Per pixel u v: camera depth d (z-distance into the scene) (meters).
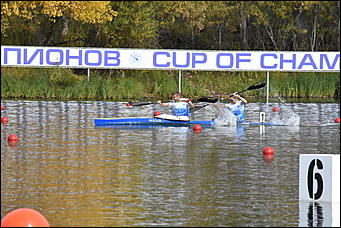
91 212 28.02
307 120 71.62
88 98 100.88
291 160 42.19
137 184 33.69
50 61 99.12
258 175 36.66
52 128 59.34
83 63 99.62
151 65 99.75
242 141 52.09
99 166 38.84
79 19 110.44
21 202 29.53
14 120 65.75
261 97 108.12
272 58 100.06
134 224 26.36
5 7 105.25
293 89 108.25
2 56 98.06
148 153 44.50
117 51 99.38
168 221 26.84
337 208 29.09
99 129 59.78
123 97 102.62
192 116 75.25
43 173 36.31
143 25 117.69
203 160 41.72
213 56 99.81
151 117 69.81
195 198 30.80
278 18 131.25
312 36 131.38
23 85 101.06
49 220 26.73
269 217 27.58
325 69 100.69
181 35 132.12
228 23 131.75
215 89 110.25
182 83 107.00
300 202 30.22
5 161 40.12
